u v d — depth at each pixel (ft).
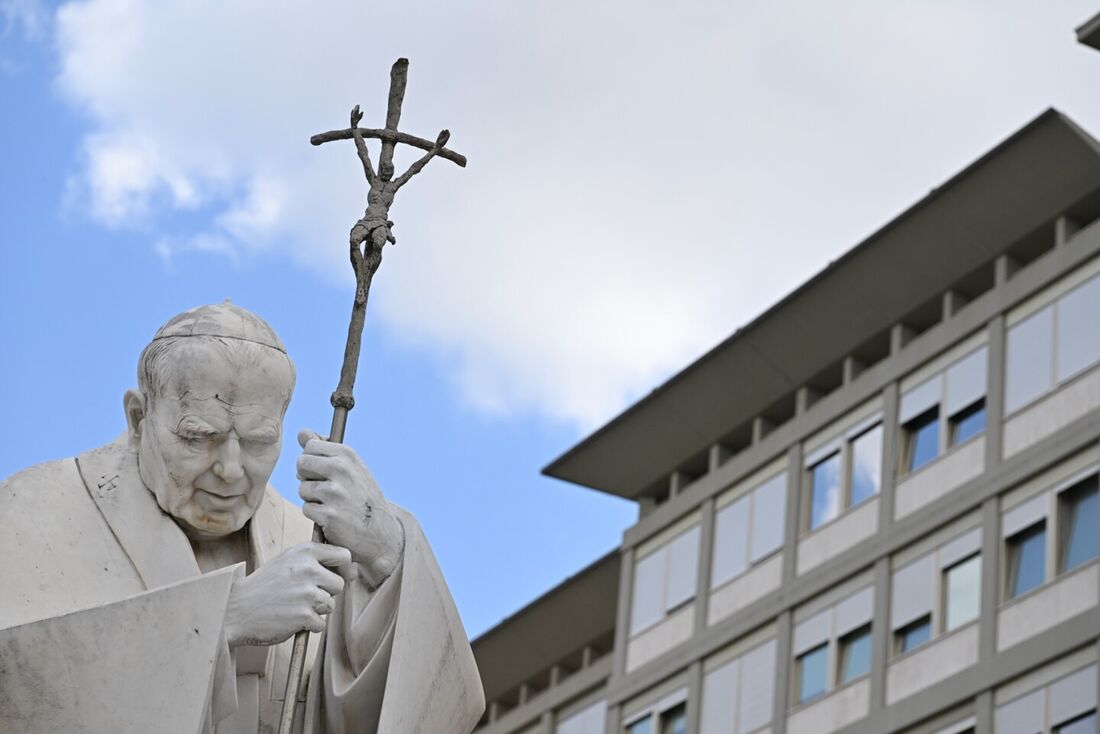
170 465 24.20
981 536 127.44
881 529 134.51
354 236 24.90
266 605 23.03
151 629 22.61
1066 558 121.90
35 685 22.35
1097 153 126.62
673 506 152.25
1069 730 117.50
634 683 149.48
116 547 24.47
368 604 23.94
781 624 139.44
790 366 145.28
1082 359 126.00
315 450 23.81
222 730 24.26
